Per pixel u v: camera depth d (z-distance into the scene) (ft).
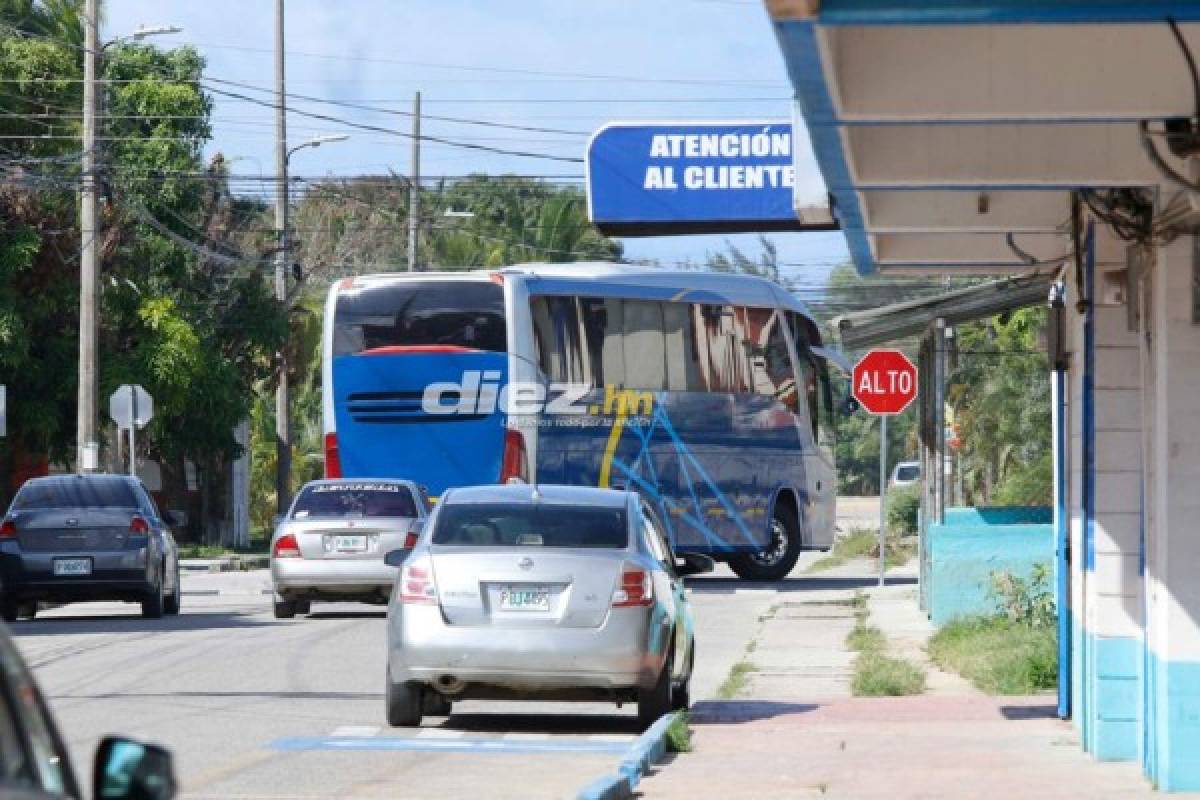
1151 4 69.56
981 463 440.45
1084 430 120.26
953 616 207.00
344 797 103.35
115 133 405.39
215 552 422.82
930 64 83.30
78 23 414.21
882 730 133.08
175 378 392.88
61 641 201.46
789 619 235.81
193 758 118.52
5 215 367.66
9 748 35.53
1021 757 118.32
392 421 276.62
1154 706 104.17
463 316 278.05
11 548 224.94
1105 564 116.47
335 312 278.46
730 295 308.81
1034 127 100.73
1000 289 217.36
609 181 164.14
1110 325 117.29
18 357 368.48
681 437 299.99
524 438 277.23
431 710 143.84
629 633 128.47
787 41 72.38
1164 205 98.84
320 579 225.97
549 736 132.05
